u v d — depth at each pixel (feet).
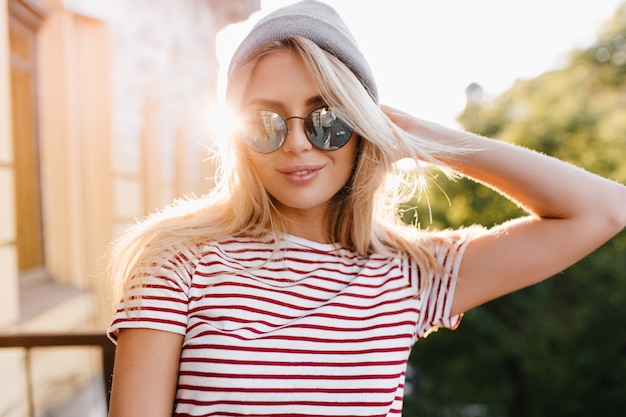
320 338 3.70
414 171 4.49
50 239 11.37
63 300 10.78
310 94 3.77
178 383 3.55
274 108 3.81
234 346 3.50
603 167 22.91
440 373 23.70
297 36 3.74
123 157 13.57
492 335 22.38
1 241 8.31
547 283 21.97
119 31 13.15
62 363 10.33
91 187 11.97
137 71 14.12
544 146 24.06
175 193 17.16
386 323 3.89
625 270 21.22
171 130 16.47
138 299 3.46
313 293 3.90
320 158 3.87
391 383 3.77
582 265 21.72
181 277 3.60
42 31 11.30
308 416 3.53
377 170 4.09
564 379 21.21
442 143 4.16
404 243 4.27
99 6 12.30
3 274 8.36
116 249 3.96
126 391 3.36
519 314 22.50
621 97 48.39
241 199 4.04
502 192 4.21
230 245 3.95
